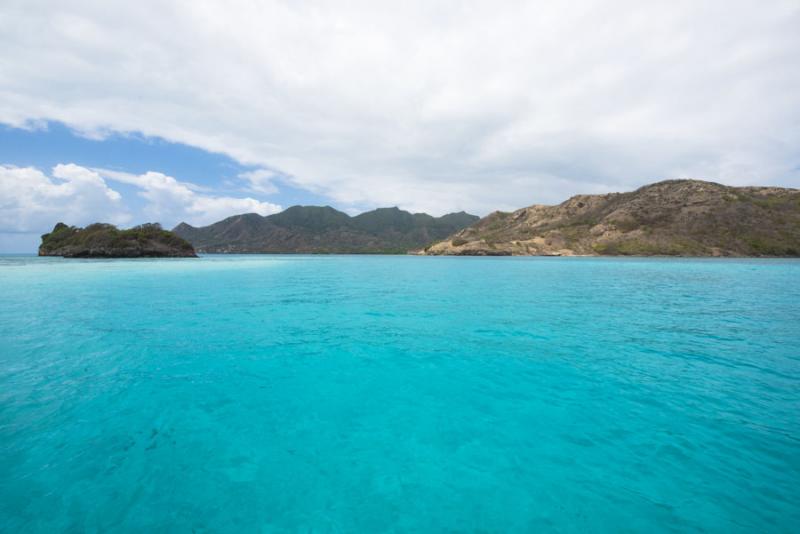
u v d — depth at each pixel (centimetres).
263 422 543
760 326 1184
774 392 648
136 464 432
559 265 5462
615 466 436
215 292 2017
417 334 1075
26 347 902
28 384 670
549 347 942
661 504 370
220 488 394
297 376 731
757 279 2945
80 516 349
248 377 723
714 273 3619
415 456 460
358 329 1136
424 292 2120
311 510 364
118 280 2572
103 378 704
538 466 437
